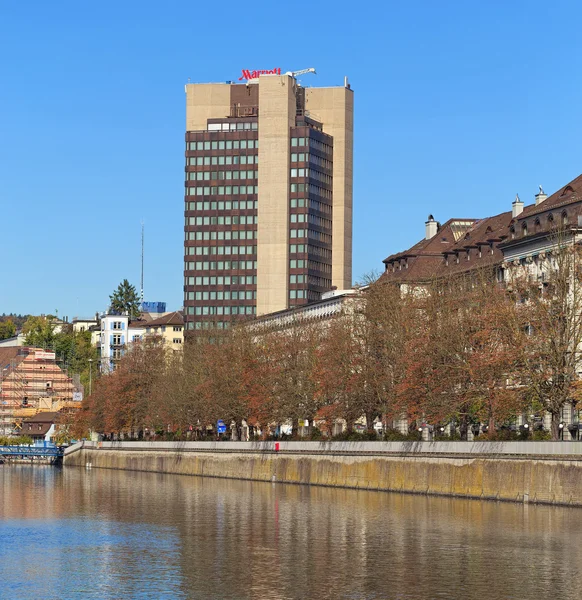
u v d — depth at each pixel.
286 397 190.25
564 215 159.50
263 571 89.44
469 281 165.25
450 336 145.62
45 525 121.12
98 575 89.06
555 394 132.62
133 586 84.62
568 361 134.00
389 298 168.25
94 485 187.50
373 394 164.25
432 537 103.75
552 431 132.88
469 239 199.75
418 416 150.88
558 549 96.44
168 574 89.00
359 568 89.88
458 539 102.31
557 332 134.75
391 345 162.25
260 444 192.00
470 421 157.88
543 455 125.38
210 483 187.38
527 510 121.25
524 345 134.25
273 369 197.50
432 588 82.44
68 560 96.06
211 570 90.38
